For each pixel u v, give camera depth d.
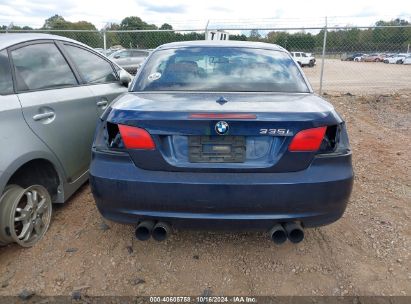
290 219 2.19
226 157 2.13
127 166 2.18
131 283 2.37
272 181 2.10
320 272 2.50
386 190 3.80
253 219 2.17
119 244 2.77
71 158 3.12
